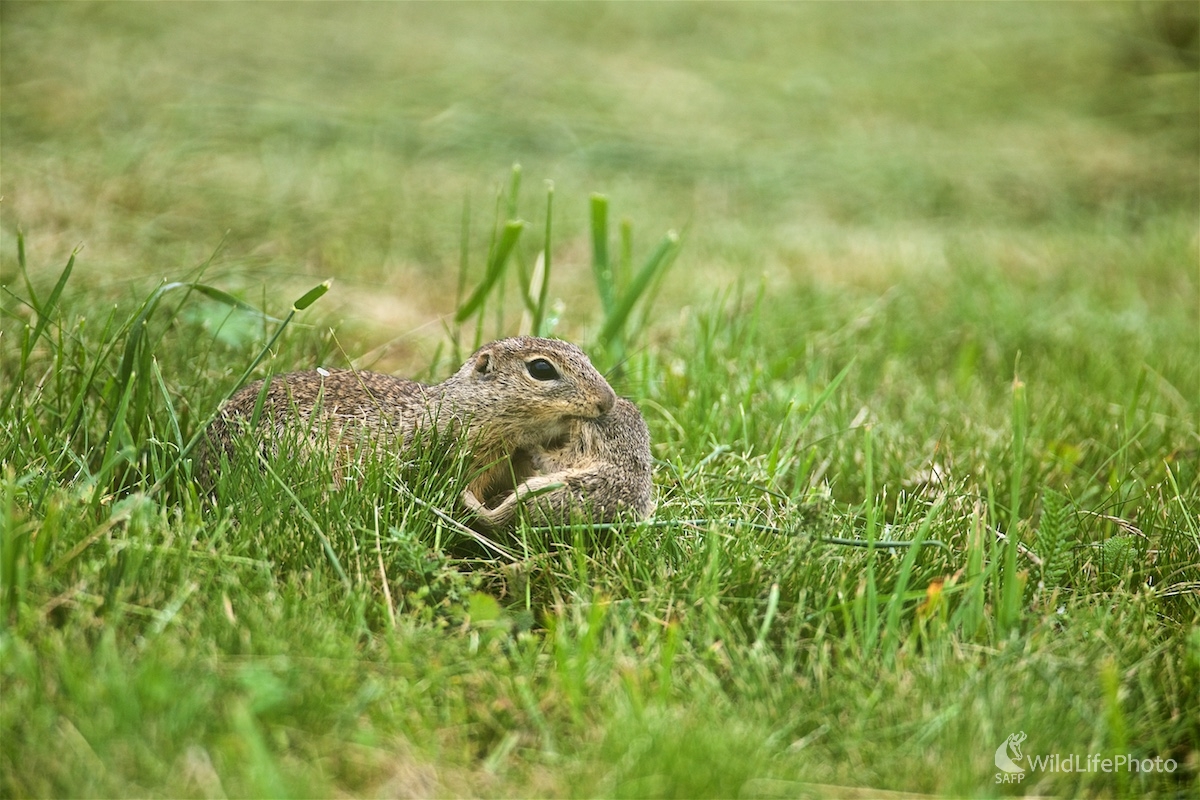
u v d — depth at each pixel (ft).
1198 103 83.10
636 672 20.43
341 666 19.66
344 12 97.35
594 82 86.99
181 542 22.04
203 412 29.60
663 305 48.65
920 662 21.22
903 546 25.04
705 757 18.01
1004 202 71.61
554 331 41.73
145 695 17.75
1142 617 23.45
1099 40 96.48
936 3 118.01
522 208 61.26
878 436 33.53
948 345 45.60
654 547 25.17
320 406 27.20
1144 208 70.38
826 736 19.70
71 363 29.43
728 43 103.71
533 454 27.02
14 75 65.36
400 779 18.08
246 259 43.34
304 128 67.92
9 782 16.87
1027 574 24.61
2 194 48.39
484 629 21.94
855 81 94.27
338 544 23.80
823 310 47.67
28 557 21.02
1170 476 29.19
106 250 44.50
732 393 35.04
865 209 69.62
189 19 85.66
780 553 24.48
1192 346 45.27
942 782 18.43
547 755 18.69
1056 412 36.81
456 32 96.78
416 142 70.18
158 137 60.23
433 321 44.80
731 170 73.20
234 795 16.67
